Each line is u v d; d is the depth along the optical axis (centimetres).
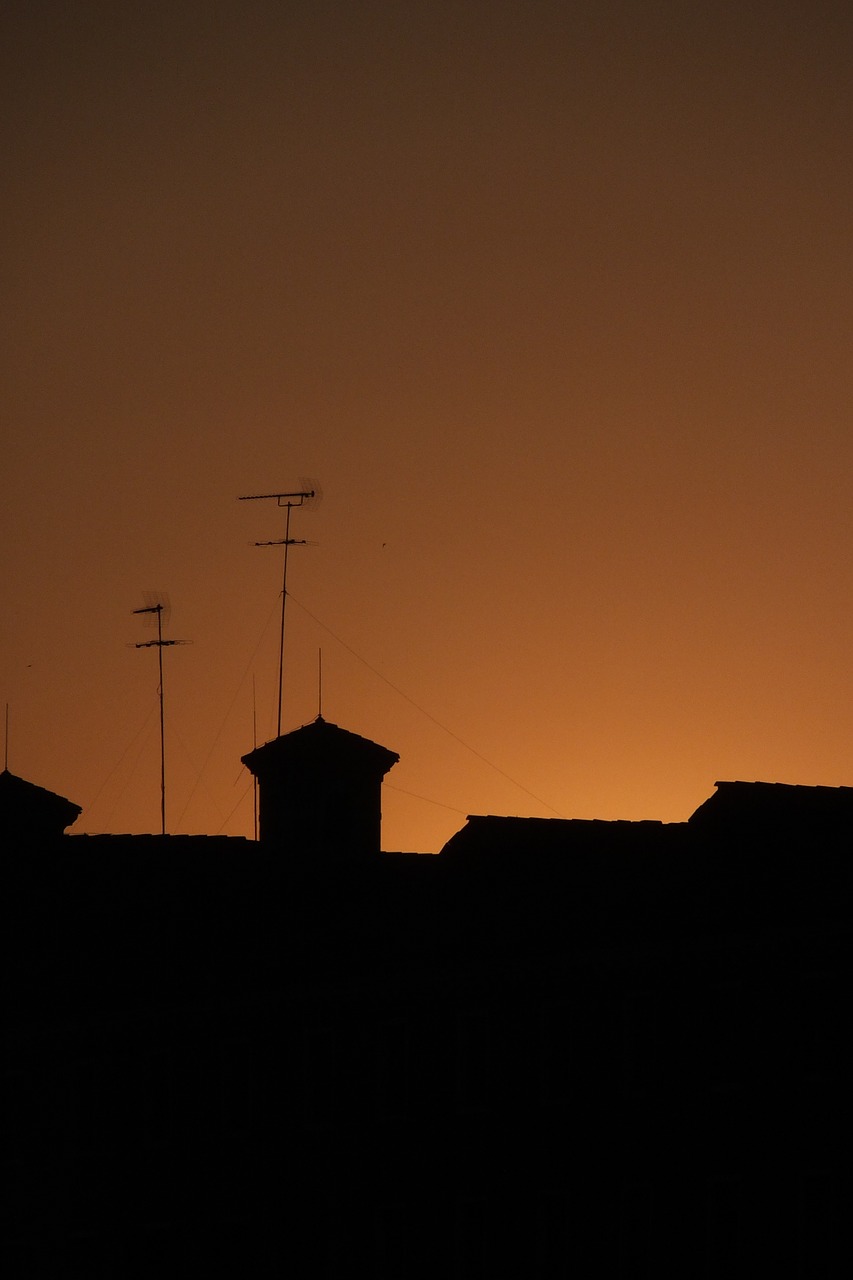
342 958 13675
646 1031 14425
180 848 14462
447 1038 13775
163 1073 12838
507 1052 13912
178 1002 12900
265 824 16850
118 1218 12425
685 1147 14312
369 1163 13300
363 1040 13488
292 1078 13188
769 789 16100
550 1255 13788
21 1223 12138
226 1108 12975
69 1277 12200
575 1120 14000
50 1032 12456
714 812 16125
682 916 14850
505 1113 13800
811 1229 14575
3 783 15562
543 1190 13800
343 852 16700
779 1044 14762
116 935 13338
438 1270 13350
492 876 15075
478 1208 13650
